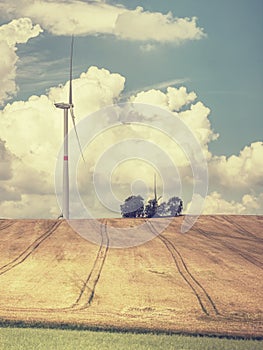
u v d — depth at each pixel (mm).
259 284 54188
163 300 48844
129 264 60500
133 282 54375
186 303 47969
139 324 41062
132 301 48562
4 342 33812
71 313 44531
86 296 50156
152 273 57375
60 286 53219
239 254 65750
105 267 59438
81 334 36188
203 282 54531
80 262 61156
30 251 65312
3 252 64938
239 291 51750
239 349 33156
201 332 38656
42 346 33000
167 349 32781
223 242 71125
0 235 72062
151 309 46188
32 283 54125
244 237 74188
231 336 37469
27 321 40625
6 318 41594
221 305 47406
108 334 36438
